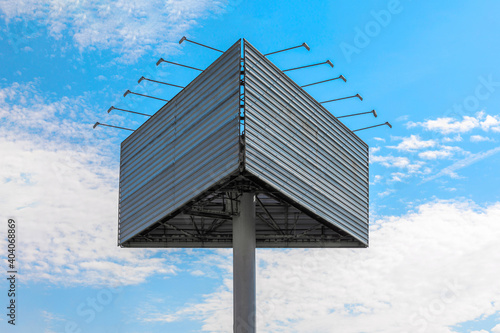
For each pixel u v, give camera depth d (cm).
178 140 4312
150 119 4656
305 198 4159
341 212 4534
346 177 4650
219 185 4012
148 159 4594
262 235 4991
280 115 4081
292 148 4128
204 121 4103
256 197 4547
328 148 4484
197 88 4231
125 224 4741
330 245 4997
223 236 5006
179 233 5022
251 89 3888
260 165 3825
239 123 3803
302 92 4325
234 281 4341
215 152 3950
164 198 4338
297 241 5034
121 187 4872
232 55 3978
